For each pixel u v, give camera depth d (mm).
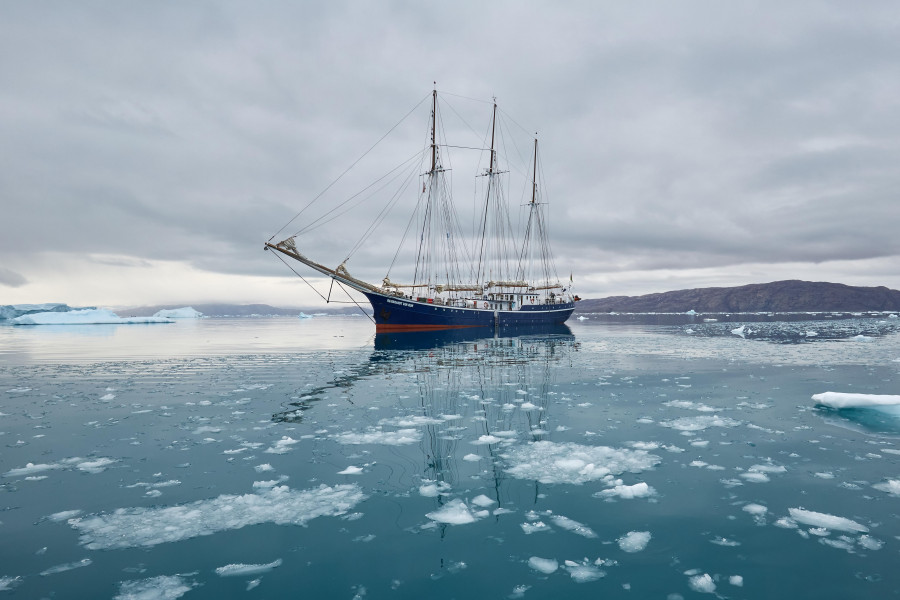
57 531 5645
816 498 6375
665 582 4551
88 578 4668
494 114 61844
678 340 36375
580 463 7785
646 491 6652
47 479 7293
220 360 24047
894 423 10289
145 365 21938
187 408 12203
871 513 5910
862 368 18594
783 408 11711
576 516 5992
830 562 4840
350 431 9992
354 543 5367
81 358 25766
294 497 6609
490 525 5789
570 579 4625
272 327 87062
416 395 13844
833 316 130250
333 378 17234
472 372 18547
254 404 12688
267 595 4391
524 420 10820
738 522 5742
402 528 5730
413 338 39906
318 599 4320
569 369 19266
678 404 12305
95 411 11883
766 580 4527
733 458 8031
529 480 7238
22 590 4453
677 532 5531
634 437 9367
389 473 7535
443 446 8906
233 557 5078
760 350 27062
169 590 4469
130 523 5844
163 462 8070
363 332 62312
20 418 11180
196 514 6094
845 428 9875
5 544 5340
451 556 5086
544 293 67500
